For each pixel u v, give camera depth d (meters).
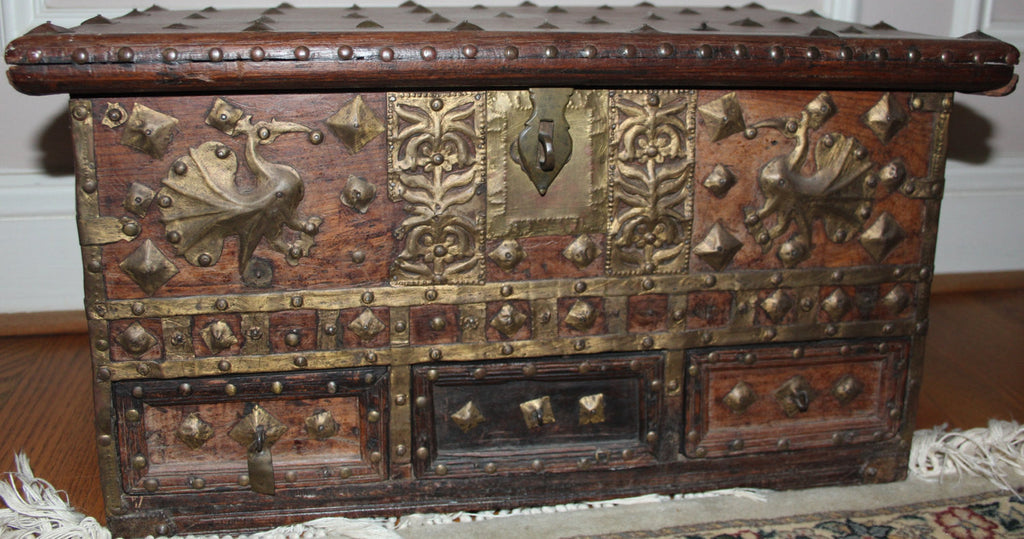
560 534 1.26
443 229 1.20
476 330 1.24
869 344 1.33
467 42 1.10
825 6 2.04
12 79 1.04
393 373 1.24
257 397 1.23
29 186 1.92
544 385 1.29
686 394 1.31
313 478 1.27
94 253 1.14
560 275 1.24
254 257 1.17
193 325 1.19
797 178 1.24
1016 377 1.79
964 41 1.21
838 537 1.25
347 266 1.19
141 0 1.85
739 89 1.20
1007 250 2.29
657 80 1.14
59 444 1.50
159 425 1.23
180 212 1.14
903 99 1.24
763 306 1.29
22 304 1.98
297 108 1.13
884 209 1.28
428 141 1.16
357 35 1.09
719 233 1.24
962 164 2.22
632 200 1.22
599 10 1.64
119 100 1.10
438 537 1.25
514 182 1.19
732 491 1.36
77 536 1.24
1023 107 2.18
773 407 1.34
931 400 1.68
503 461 1.30
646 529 1.27
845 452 1.37
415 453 1.28
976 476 1.42
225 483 1.25
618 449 1.32
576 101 1.18
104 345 1.18
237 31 1.10
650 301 1.26
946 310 2.16
